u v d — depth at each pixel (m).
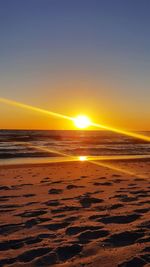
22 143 39.12
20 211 5.83
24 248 3.84
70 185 8.88
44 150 27.64
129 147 34.91
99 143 43.22
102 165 15.86
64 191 8.02
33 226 4.83
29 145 34.91
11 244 3.99
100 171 12.96
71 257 3.54
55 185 9.06
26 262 3.43
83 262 3.39
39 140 49.31
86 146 35.06
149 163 17.14
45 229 4.66
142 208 5.98
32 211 5.82
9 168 14.34
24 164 16.28
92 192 7.85
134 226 4.69
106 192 7.84
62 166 15.35
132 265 3.28
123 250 3.71
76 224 4.90
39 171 13.01
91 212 5.72
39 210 5.91
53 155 23.20
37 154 23.66
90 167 14.78
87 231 4.45
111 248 3.79
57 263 3.38
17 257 3.56
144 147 35.41
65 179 10.38
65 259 3.49
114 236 4.23
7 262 3.42
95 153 25.94
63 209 5.98
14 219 5.25
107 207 6.11
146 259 3.42
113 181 9.84
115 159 19.92
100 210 5.88
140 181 9.84
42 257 3.54
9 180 10.16
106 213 5.60
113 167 14.74
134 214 5.46
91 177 10.92
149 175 11.51
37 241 4.10
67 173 12.20
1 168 14.32
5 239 4.18
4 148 29.42
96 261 3.40
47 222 5.05
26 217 5.38
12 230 4.62
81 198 7.06
